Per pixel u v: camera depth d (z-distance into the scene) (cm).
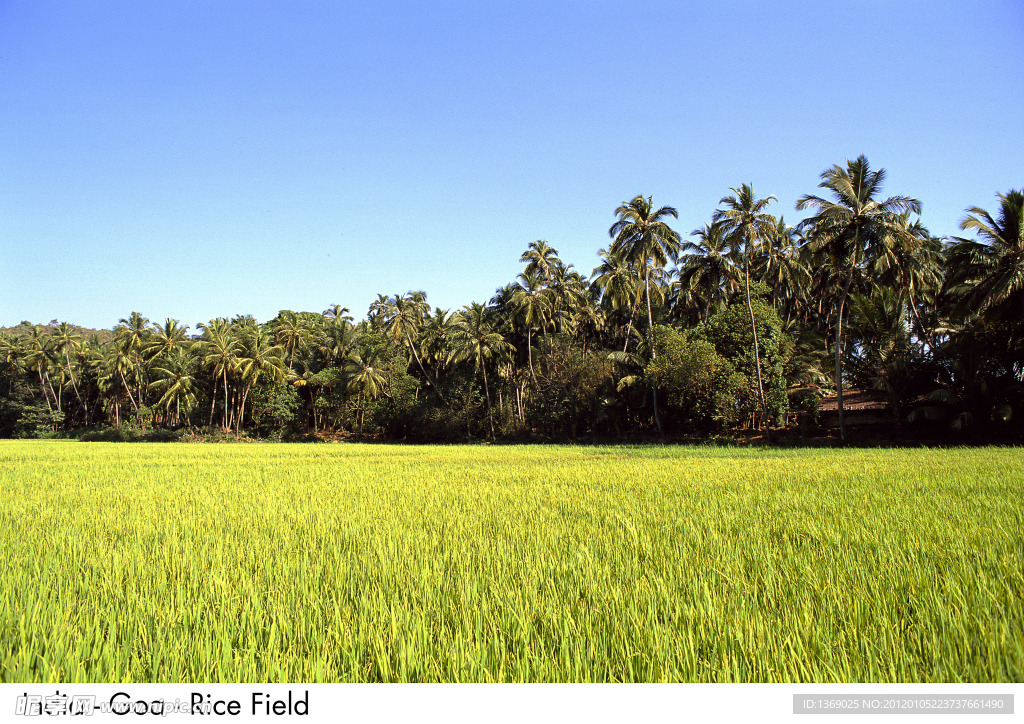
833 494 1159
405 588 559
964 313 2986
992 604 467
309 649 427
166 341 6856
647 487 1366
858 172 3194
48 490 1491
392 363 6178
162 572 619
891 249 3238
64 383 8412
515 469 2039
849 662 387
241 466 2417
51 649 425
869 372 3634
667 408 4378
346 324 6806
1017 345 2962
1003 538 704
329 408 6562
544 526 862
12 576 603
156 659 404
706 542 727
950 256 3058
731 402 3703
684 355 3769
